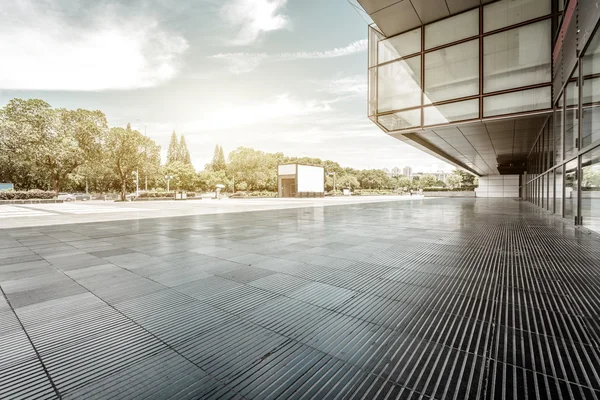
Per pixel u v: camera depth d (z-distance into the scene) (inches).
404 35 498.0
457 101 451.5
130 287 140.3
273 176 2413.9
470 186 2364.7
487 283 139.2
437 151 776.3
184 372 74.5
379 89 534.3
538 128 507.2
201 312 111.6
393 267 170.1
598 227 275.4
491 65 421.1
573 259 181.2
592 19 238.4
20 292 134.2
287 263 182.1
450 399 63.0
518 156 916.0
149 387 68.8
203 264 181.3
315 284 141.8
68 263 186.1
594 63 254.1
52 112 1378.0
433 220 414.9
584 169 295.6
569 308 109.6
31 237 292.7
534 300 117.9
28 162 1342.3
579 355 79.0
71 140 1422.2
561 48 342.3
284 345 86.9
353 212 582.2
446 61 458.0
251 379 71.2
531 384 67.5
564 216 387.5
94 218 494.3
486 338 89.0
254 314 109.3
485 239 254.8
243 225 379.6
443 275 153.3
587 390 65.0
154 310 113.8
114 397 65.4
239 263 183.2
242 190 2342.5
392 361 77.9
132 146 1412.4
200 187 2704.2
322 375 72.4
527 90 398.0
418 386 67.6
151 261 189.9
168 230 336.5
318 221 419.8
